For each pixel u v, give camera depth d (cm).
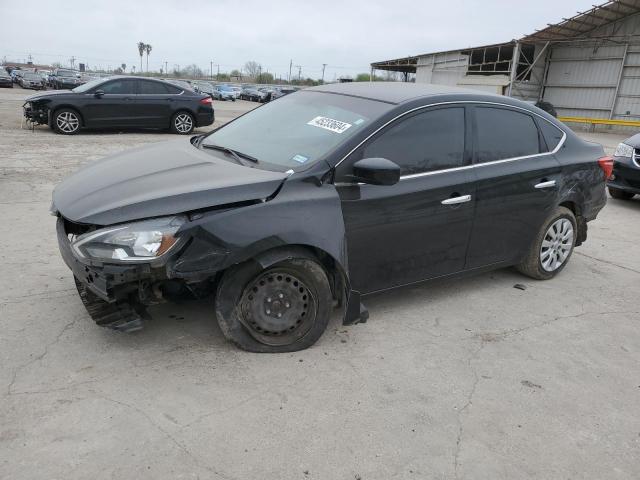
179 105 1453
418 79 4375
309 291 332
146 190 308
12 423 255
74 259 303
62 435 250
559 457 261
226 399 285
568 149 477
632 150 823
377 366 328
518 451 263
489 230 422
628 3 2945
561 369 342
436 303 429
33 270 438
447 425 278
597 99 3366
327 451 252
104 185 326
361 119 364
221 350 331
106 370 304
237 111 2775
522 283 486
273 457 246
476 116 410
